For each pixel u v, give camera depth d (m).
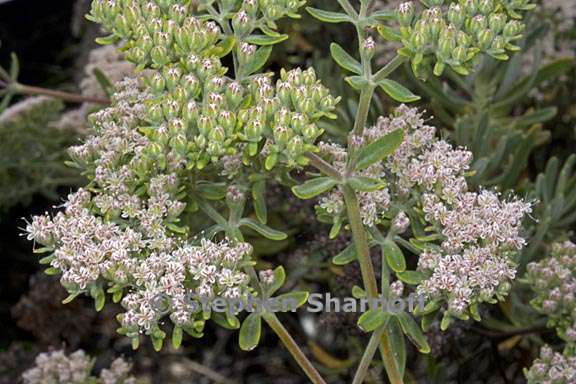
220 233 0.52
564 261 0.47
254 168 0.42
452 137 0.61
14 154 0.65
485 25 0.40
